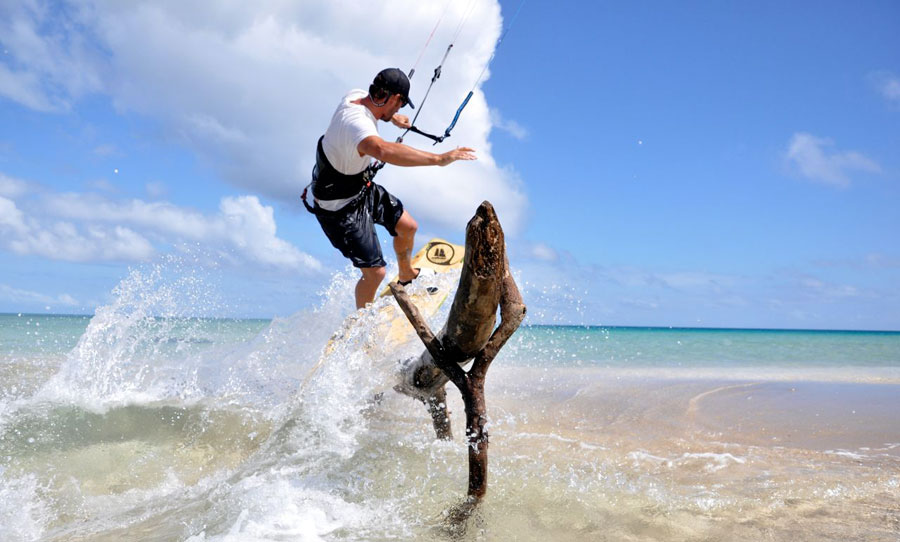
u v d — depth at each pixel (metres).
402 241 4.95
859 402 5.88
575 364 9.28
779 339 24.94
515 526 2.39
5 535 2.54
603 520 2.50
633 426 4.63
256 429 3.74
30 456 3.25
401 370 3.47
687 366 9.97
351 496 2.67
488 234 2.17
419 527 2.36
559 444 3.89
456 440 3.63
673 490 2.90
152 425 3.78
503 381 6.83
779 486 3.01
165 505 2.77
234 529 2.30
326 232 4.58
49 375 6.00
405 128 4.62
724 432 4.45
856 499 2.84
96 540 2.36
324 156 4.21
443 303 5.00
